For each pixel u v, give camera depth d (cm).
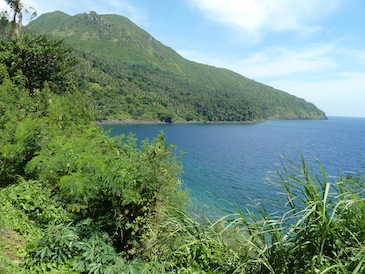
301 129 15525
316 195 295
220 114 18375
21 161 829
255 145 7306
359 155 5781
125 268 385
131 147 770
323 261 284
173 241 437
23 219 569
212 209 1753
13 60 1789
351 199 281
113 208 581
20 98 1316
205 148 6256
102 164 564
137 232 555
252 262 337
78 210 555
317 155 5709
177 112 16588
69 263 407
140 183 560
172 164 674
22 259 426
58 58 2008
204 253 414
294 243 306
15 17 1953
